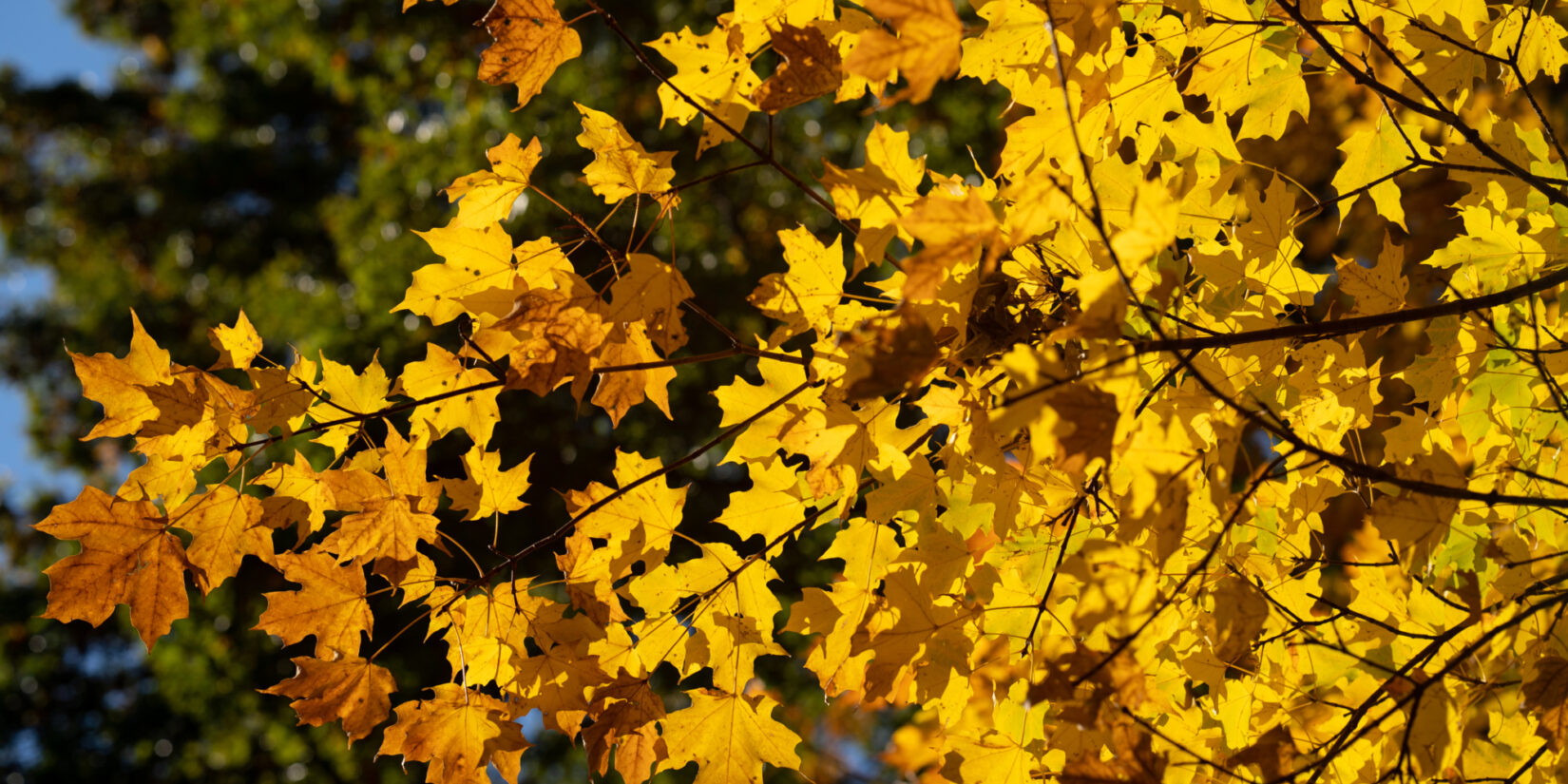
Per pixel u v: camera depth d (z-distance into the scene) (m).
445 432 2.55
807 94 2.43
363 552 2.53
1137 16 2.54
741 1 2.45
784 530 2.58
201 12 10.55
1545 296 2.64
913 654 2.53
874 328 2.43
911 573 2.52
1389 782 2.43
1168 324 2.53
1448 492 2.33
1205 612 2.54
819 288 2.47
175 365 2.50
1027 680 2.55
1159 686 2.61
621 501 2.56
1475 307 2.42
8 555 9.65
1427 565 2.52
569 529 2.56
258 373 2.51
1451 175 2.63
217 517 2.52
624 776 2.59
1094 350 2.31
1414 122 2.67
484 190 2.52
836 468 2.52
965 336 2.48
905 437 2.53
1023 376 2.28
